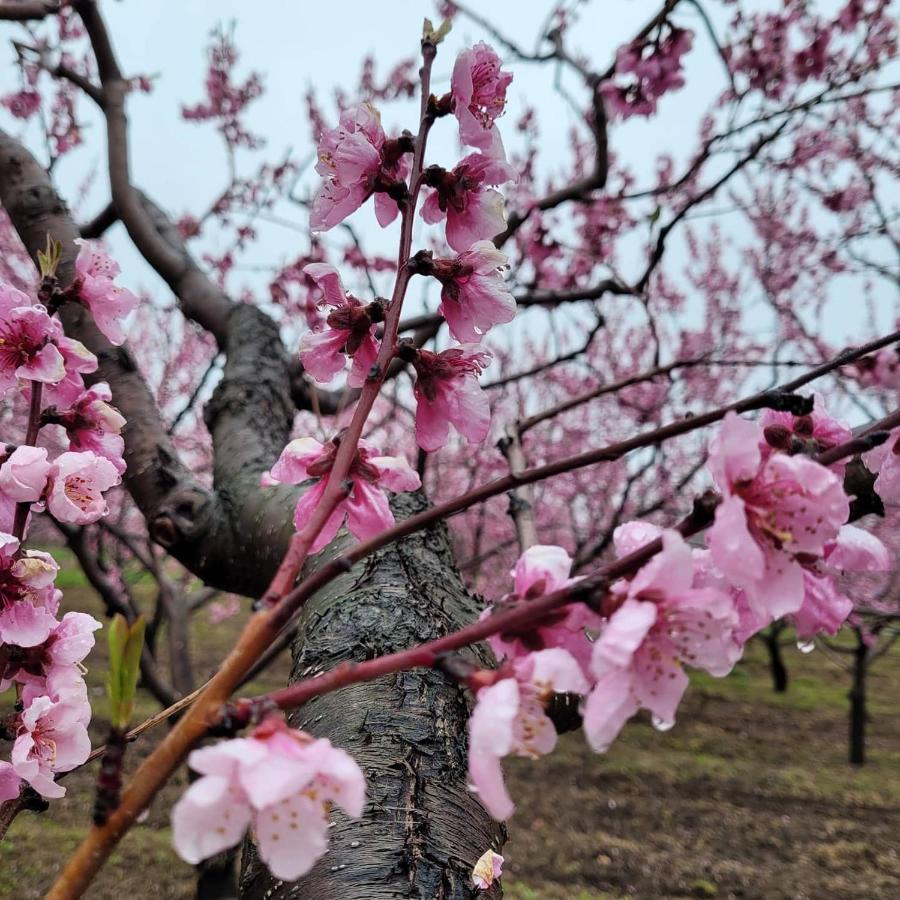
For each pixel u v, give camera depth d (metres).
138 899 3.70
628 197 3.83
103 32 3.19
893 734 8.55
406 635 1.37
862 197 6.70
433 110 0.89
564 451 8.62
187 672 4.12
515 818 5.75
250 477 2.25
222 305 3.10
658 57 3.21
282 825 0.49
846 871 5.07
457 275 0.88
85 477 1.13
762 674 11.22
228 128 6.45
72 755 1.09
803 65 4.46
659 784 6.66
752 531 0.61
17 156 2.59
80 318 2.40
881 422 0.71
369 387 0.74
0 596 1.08
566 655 0.55
